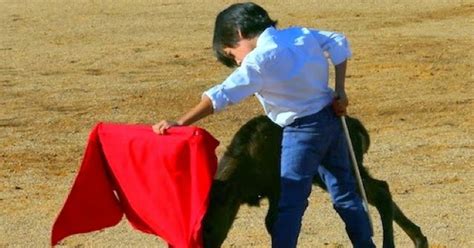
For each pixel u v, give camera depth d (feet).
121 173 27.71
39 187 43.16
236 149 28.86
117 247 35.09
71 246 35.22
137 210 27.86
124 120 56.13
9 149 49.62
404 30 84.17
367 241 28.27
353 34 83.05
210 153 26.48
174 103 60.13
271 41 26.32
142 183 27.32
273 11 96.73
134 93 62.75
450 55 72.38
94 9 101.50
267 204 39.32
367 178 30.60
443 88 61.98
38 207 40.27
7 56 77.36
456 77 65.21
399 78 65.21
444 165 45.27
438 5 97.09
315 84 26.84
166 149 26.43
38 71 71.05
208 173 26.37
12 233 36.94
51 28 90.84
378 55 73.00
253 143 28.73
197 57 75.00
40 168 46.26
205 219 28.02
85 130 53.83
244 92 25.64
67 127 54.44
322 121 27.04
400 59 71.26
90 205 28.19
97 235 36.37
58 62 74.38
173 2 104.37
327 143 27.37
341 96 27.35
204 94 25.61
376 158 46.52
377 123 53.67
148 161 26.99
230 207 28.66
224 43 27.07
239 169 28.71
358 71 67.72
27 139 51.70
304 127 26.99
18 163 47.09
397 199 40.27
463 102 57.98
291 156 27.22
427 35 81.25
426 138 50.11
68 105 59.93
